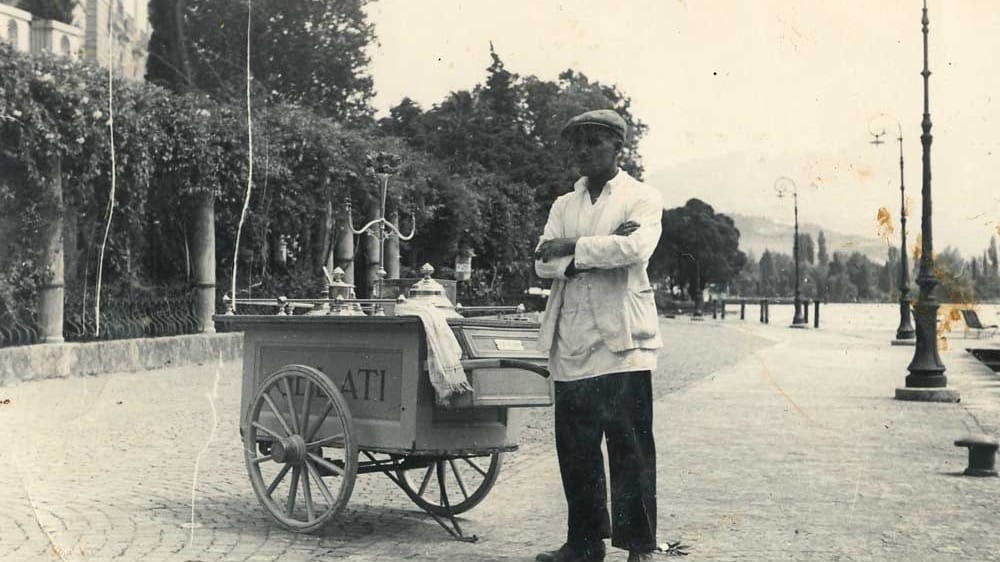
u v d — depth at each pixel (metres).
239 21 23.14
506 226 18.78
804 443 8.91
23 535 5.01
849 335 29.72
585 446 4.53
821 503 6.15
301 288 18.88
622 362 4.37
